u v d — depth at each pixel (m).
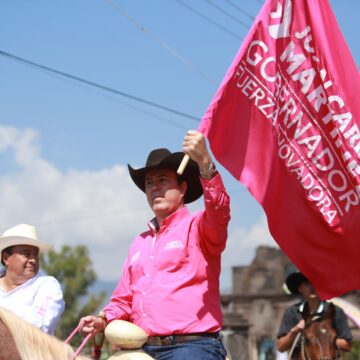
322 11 6.78
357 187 6.53
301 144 6.67
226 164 6.54
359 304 36.09
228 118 6.61
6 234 7.58
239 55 6.71
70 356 4.71
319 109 6.68
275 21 6.81
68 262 39.28
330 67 6.67
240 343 23.45
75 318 37.31
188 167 6.39
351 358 34.34
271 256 43.56
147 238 6.43
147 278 6.14
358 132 6.62
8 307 7.11
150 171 6.45
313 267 6.57
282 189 6.62
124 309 6.31
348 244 6.52
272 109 6.68
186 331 5.91
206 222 5.90
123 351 5.62
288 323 10.77
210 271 6.08
